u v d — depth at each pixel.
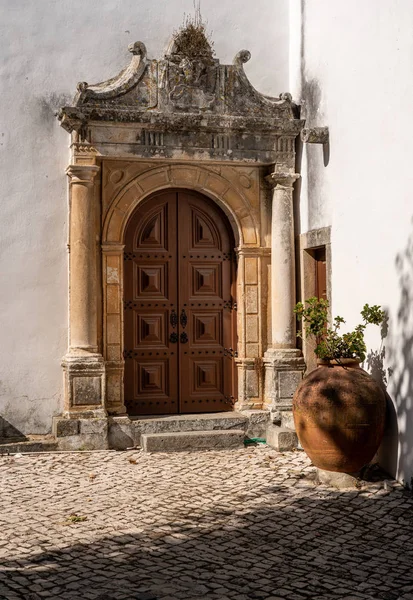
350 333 8.18
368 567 5.41
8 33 9.50
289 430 9.36
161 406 10.12
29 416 9.48
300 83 10.06
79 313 9.38
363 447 7.36
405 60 7.35
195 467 8.41
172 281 10.20
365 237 8.23
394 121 7.57
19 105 9.52
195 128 9.65
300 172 10.03
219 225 10.37
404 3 7.35
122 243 9.77
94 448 9.30
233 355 10.35
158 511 6.75
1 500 7.12
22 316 9.49
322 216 9.38
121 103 9.45
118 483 7.73
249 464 8.53
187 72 9.65
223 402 10.32
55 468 8.39
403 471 7.45
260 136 9.89
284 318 9.98
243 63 10.27
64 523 6.39
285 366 9.90
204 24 10.16
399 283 7.51
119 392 9.68
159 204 10.16
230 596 4.88
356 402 7.31
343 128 8.75
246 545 5.88
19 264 9.50
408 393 7.35
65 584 5.07
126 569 5.36
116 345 9.71
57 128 9.62
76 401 9.33
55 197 9.62
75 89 9.71
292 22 10.34
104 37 9.84
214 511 6.75
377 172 7.94
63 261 9.64
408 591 4.98
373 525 6.34
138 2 9.96
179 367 10.19
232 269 10.38
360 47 8.30
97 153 9.41
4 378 9.43
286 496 7.20
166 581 5.13
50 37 9.65
